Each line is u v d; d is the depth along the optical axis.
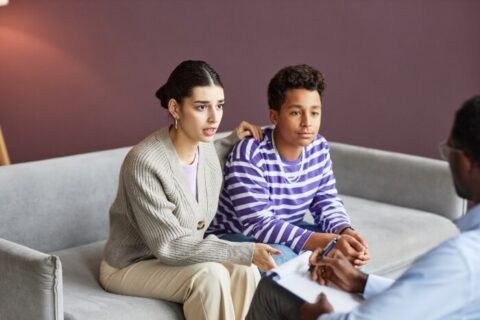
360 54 4.30
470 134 1.49
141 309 2.27
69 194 2.77
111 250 2.40
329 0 4.25
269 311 1.86
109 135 4.11
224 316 2.25
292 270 1.92
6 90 3.92
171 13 4.06
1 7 3.83
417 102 4.31
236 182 2.56
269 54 4.26
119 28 3.99
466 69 4.20
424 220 3.12
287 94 2.52
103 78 4.03
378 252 2.88
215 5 4.13
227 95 4.24
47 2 3.87
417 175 3.25
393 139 4.38
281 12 4.23
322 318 1.59
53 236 2.75
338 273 1.84
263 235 2.52
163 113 4.18
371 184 3.38
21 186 2.66
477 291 1.45
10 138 3.98
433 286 1.45
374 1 4.23
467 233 1.49
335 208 2.69
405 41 4.25
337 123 4.40
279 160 2.60
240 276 2.32
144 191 2.28
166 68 4.12
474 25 4.13
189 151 2.40
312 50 4.29
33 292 2.12
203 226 2.46
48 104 3.99
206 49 4.16
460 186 1.54
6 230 2.63
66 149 4.07
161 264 2.36
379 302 1.48
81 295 2.35
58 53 3.94
